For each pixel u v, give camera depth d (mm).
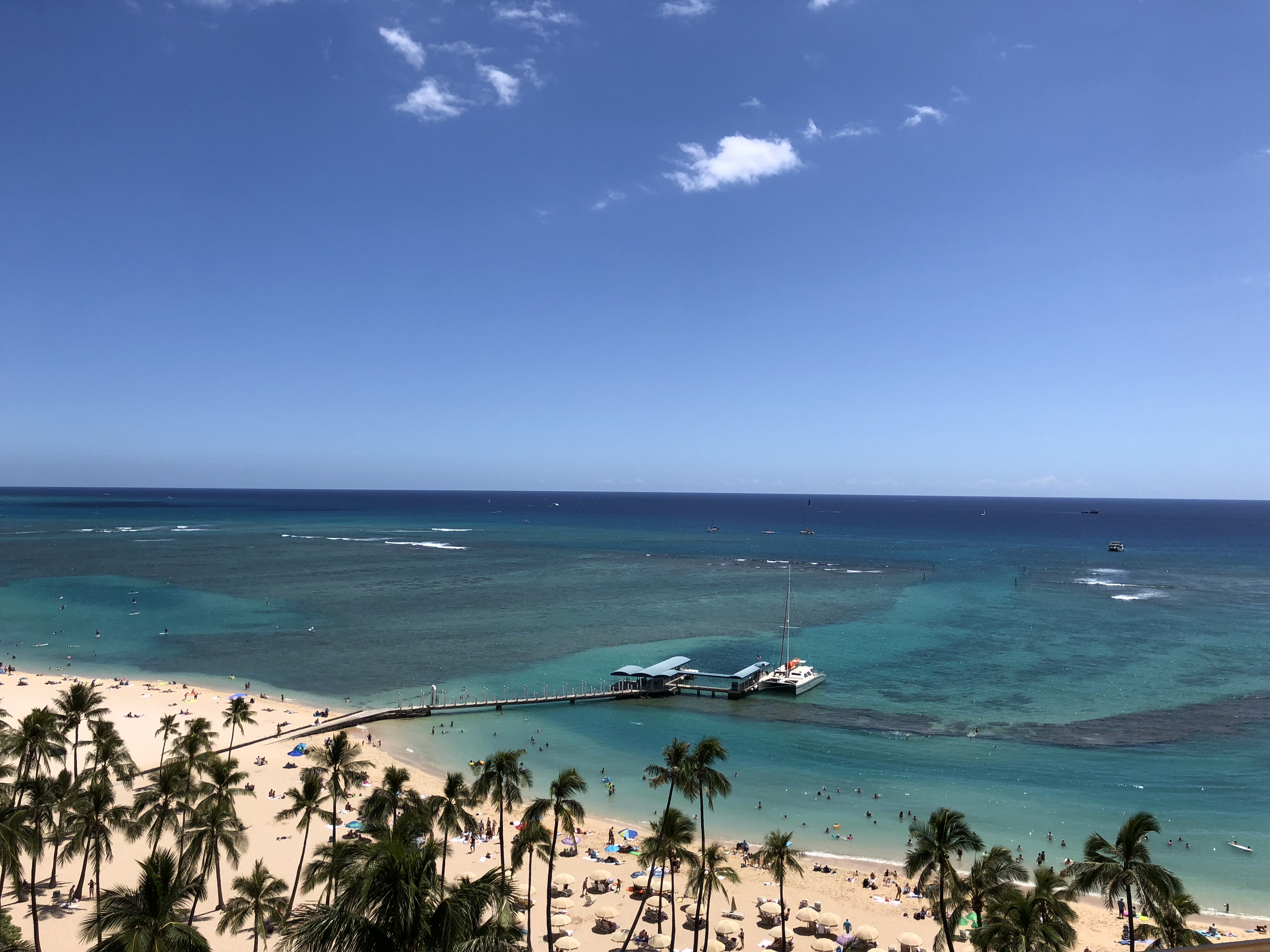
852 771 74250
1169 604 161625
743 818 64500
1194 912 36031
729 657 118375
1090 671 109375
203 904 48562
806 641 128250
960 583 192375
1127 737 82750
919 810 65688
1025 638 130125
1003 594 175250
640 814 65812
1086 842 58594
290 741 80250
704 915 49438
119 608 148000
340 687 101000
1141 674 107438
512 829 62438
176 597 160000
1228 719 88250
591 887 52719
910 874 41438
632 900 51594
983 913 43375
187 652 117438
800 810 65938
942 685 103438
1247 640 127875
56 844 46344
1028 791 69062
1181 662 114062
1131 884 36750
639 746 82188
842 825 63156
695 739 83500
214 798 48156
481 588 177125
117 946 26844
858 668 112312
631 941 46531
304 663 112438
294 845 57375
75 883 49531
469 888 22344
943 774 73312
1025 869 52344
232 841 44562
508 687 102688
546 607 156125
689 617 146875
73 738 74875
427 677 106688
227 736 79812
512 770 47125
